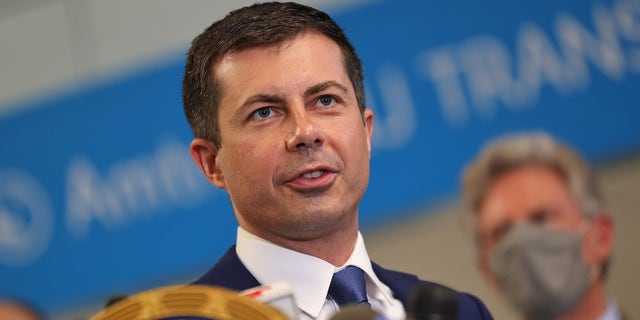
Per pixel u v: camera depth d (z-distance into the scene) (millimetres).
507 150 4641
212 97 2691
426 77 5246
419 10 5305
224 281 2730
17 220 5668
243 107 2596
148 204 5488
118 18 5812
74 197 5629
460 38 5262
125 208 5520
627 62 5121
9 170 5742
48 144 5711
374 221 5129
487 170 4691
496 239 4621
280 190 2566
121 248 5492
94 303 5496
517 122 5121
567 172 4590
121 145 5602
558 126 5086
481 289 4664
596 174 4883
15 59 5910
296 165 2537
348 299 2658
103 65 5773
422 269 4938
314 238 2670
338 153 2572
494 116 5141
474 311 2971
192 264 5367
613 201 4738
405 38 5297
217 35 2723
